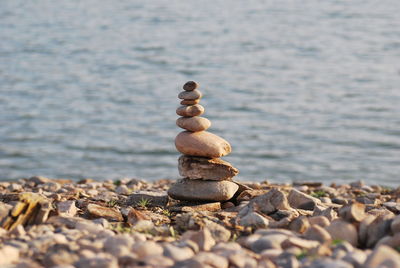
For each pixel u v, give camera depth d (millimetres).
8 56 72125
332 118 45031
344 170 34344
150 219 7895
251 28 95438
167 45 80000
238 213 8109
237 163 35375
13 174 33375
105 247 6070
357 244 6707
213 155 9023
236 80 59312
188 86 9141
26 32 91562
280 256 5867
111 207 8836
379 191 13141
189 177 9109
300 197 8977
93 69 64750
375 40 82125
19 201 7277
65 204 8180
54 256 5691
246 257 5793
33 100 50625
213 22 102438
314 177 33281
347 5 117375
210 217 7801
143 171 33688
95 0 137375
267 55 74062
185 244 6129
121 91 54438
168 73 62969
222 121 44469
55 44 80750
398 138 39875
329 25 95625
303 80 59531
